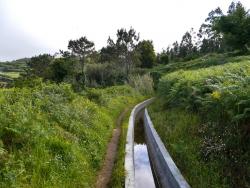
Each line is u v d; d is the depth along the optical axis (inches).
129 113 837.2
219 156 319.6
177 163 351.3
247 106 305.3
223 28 1544.0
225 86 366.9
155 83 1909.4
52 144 308.0
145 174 414.3
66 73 1036.5
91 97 775.1
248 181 256.4
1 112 295.4
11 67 3503.9
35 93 417.7
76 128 412.2
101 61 2726.4
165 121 580.4
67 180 271.7
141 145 574.9
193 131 438.9
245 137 304.2
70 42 2532.0
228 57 1503.4
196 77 614.9
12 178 226.4
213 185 265.4
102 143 436.5
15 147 271.9
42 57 1738.4
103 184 313.0
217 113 384.5
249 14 1507.1
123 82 1972.2
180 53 3794.3
